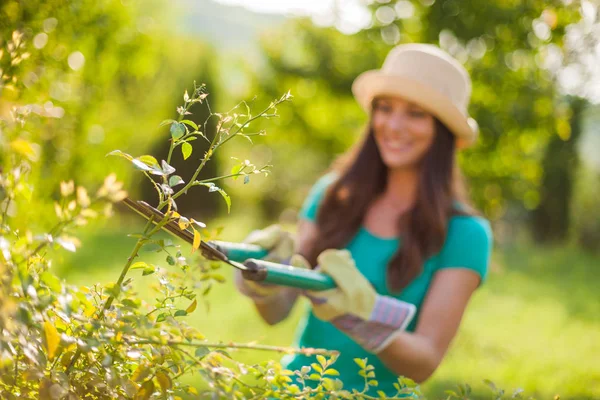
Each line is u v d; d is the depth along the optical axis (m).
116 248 11.86
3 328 0.82
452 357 6.64
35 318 0.82
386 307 1.60
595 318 9.33
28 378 0.83
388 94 2.16
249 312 8.15
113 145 3.14
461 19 5.15
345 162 2.28
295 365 1.96
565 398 5.25
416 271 1.96
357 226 2.18
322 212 2.24
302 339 2.01
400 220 2.04
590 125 8.06
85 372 0.93
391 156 2.12
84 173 2.79
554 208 18.88
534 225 19.23
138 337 0.94
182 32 15.99
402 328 1.60
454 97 2.24
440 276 1.97
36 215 2.28
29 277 0.81
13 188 0.91
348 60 8.58
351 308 1.57
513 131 5.54
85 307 0.94
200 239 1.01
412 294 1.98
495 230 8.22
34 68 1.70
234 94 10.31
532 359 6.77
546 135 5.61
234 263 1.14
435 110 2.11
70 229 0.83
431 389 5.40
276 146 18.14
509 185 5.86
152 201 15.51
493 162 5.82
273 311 2.02
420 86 2.10
